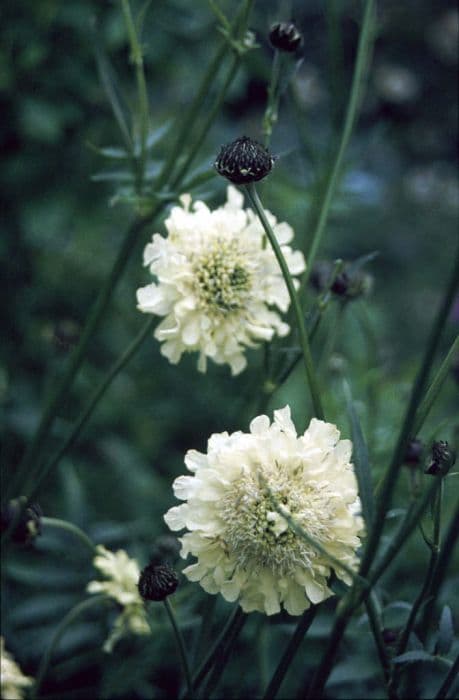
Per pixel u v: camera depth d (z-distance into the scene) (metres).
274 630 0.62
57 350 0.77
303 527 0.48
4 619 0.66
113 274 0.64
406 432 0.46
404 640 0.52
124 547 0.69
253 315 0.57
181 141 0.64
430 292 1.37
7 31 0.87
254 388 0.68
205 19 0.93
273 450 0.49
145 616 0.60
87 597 0.67
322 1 1.50
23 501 0.57
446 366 0.49
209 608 0.55
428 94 1.59
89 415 0.61
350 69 1.58
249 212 0.57
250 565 0.49
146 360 0.93
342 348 0.88
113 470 0.83
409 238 1.43
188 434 0.92
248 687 0.64
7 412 0.81
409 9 1.61
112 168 0.80
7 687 0.58
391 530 0.67
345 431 0.68
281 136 1.27
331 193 0.59
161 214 0.64
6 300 0.89
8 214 0.90
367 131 1.52
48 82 0.88
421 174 1.53
